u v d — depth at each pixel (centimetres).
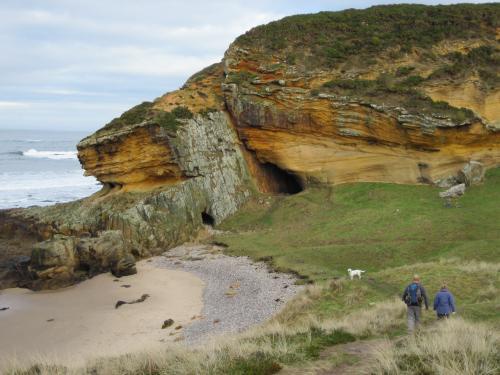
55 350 2775
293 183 6506
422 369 1006
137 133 5425
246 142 6197
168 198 5156
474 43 6097
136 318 3244
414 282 1667
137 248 4781
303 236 4603
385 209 4778
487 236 3819
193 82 6525
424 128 5184
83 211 5391
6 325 3275
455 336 1191
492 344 1115
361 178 5647
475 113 5288
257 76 6188
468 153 5325
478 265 2964
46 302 3747
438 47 6131
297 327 1770
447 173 5300
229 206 5684
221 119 6088
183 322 3080
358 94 5650
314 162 5816
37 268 4162
